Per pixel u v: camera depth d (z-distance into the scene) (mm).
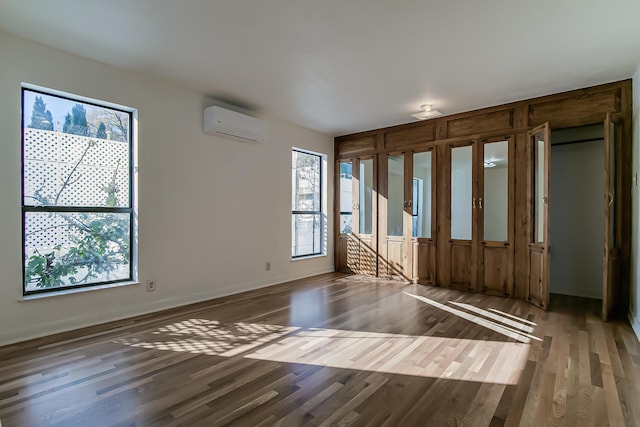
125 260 3576
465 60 3176
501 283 4445
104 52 3072
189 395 2018
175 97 3875
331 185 6195
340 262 6168
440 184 4992
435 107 4562
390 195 5539
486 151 4578
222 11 2426
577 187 4621
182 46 2953
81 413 1834
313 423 1760
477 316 3572
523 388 2107
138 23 2594
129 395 2014
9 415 1810
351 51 3020
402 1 2289
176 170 3898
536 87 3848
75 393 2029
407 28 2635
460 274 4801
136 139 3564
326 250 6125
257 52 3059
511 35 2725
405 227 5363
